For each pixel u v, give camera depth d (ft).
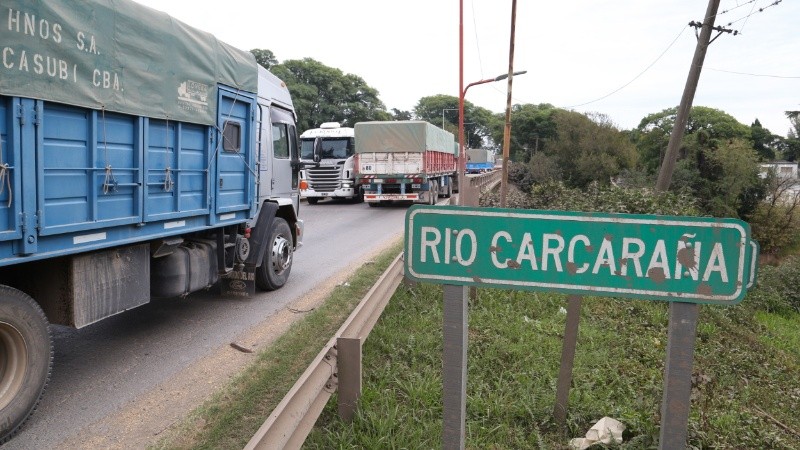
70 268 15.08
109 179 15.75
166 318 22.13
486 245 7.34
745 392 21.03
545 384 16.83
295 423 9.78
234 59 22.41
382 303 18.97
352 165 73.61
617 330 24.63
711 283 6.66
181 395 15.03
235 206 22.98
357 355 12.82
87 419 13.69
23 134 12.92
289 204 28.55
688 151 107.34
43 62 13.28
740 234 6.57
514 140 233.96
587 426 14.28
